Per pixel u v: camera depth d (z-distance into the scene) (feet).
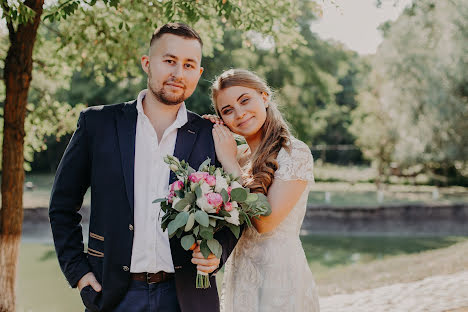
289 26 16.84
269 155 9.05
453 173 82.99
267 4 15.28
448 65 56.49
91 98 71.56
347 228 55.26
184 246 6.81
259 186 8.70
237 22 14.94
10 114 16.34
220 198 6.93
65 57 20.31
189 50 7.86
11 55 16.24
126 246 7.63
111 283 7.59
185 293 7.68
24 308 24.53
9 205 16.42
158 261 7.70
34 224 50.96
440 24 53.93
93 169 7.84
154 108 8.18
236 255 9.51
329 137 118.32
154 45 7.93
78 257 7.86
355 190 80.69
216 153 8.75
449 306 16.21
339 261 38.27
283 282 8.91
